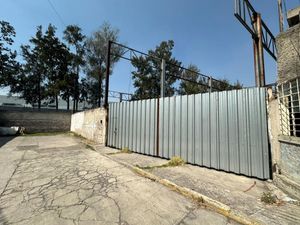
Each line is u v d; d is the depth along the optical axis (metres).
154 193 3.21
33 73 27.62
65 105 33.25
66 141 10.14
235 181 3.67
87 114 11.52
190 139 5.10
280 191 3.07
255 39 6.21
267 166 3.72
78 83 28.44
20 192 3.28
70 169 4.66
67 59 28.08
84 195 3.13
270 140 3.71
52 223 2.31
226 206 2.57
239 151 4.13
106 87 8.83
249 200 2.77
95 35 27.23
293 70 3.36
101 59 27.75
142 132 6.57
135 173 4.36
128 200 2.94
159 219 2.40
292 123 3.11
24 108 25.20
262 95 3.88
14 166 4.96
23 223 2.31
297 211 2.42
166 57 31.30
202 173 4.19
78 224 2.28
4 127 13.73
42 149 7.60
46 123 16.30
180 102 5.45
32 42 27.31
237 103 4.23
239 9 5.31
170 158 5.57
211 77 15.48
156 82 30.77
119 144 7.57
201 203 2.83
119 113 7.75
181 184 3.43
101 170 4.58
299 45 3.27
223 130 4.43
